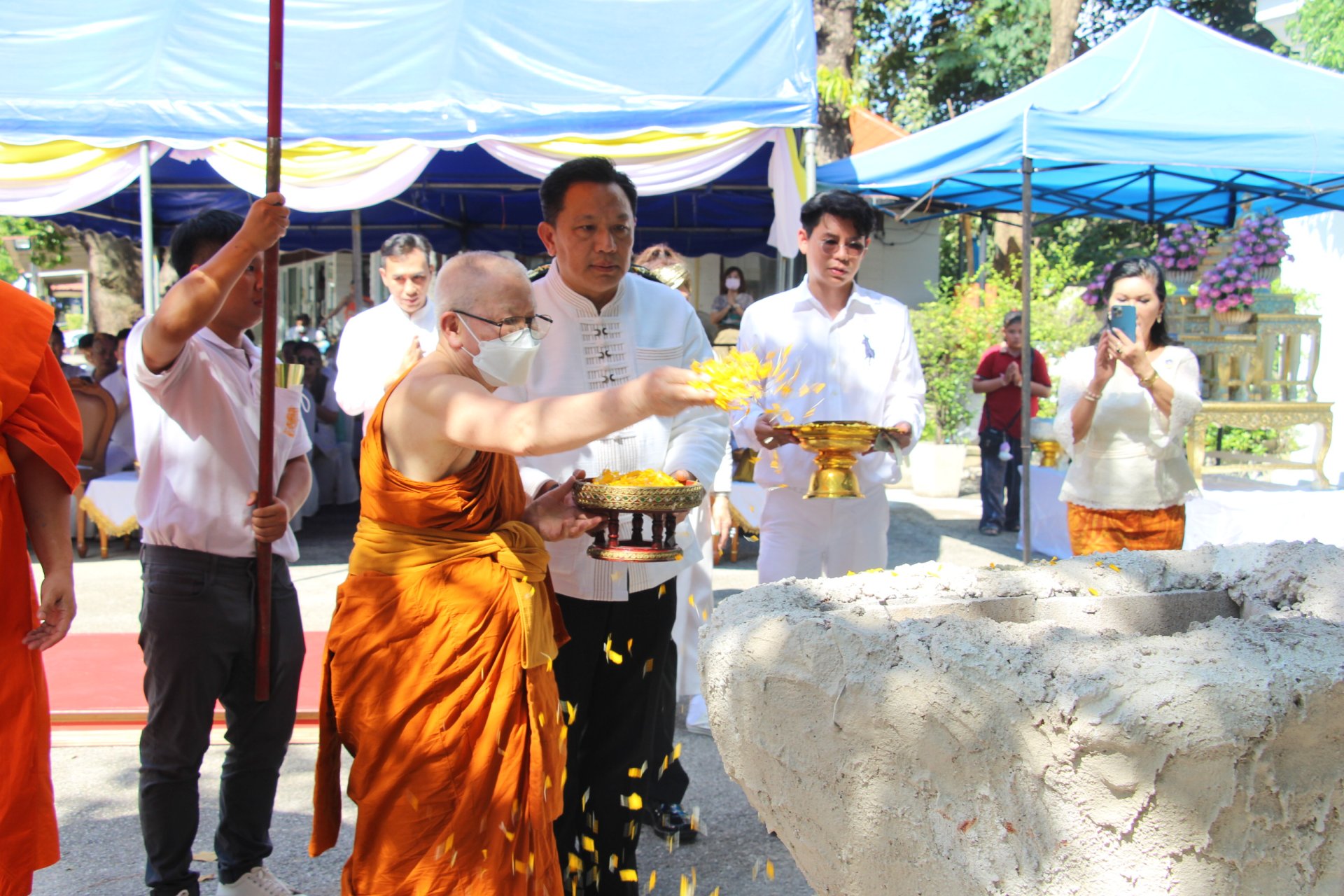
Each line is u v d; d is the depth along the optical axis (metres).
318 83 7.34
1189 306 7.79
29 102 7.07
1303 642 1.80
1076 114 6.27
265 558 3.02
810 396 4.13
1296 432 9.65
